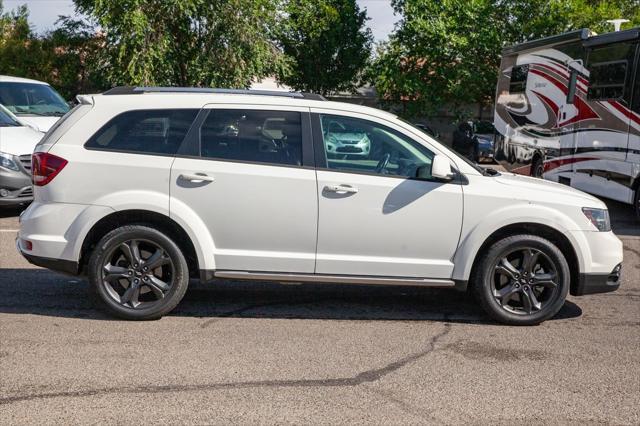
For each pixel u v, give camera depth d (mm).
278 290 7262
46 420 4164
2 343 5457
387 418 4281
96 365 5039
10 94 13492
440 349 5566
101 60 25453
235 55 25844
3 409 4301
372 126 6176
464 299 7086
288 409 4375
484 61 33094
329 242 6035
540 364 5273
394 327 6125
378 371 5055
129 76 25109
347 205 5996
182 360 5180
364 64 39406
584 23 31219
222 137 6051
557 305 6207
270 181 5957
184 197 5934
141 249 6035
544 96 14922
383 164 6117
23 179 10688
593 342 5828
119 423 4141
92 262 5957
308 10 38531
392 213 6027
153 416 4238
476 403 4535
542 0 31891
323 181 5988
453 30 32156
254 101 6129
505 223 6086
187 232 5930
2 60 35844
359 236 6039
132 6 24422
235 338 5707
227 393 4602
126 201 5879
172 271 6008
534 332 6070
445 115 37406
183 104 6086
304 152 6059
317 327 6070
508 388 4797
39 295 6824
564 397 4668
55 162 5930
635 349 5672
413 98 33969
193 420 4195
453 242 6105
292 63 29109
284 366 5109
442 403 4523
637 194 11805
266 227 5988
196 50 26469
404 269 6098
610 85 12391
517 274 6168
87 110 6055
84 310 6359
